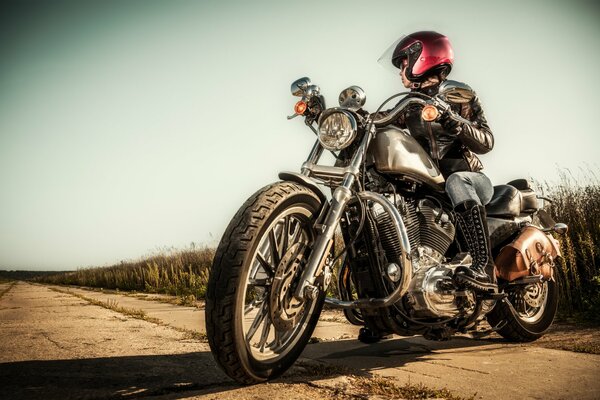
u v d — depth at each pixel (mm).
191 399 1895
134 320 4699
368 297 2449
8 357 2760
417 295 2412
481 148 2684
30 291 13539
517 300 3240
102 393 2004
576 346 2965
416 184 2619
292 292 2174
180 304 7156
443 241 2625
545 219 3523
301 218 2260
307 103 2506
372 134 2410
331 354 2857
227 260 1957
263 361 2111
